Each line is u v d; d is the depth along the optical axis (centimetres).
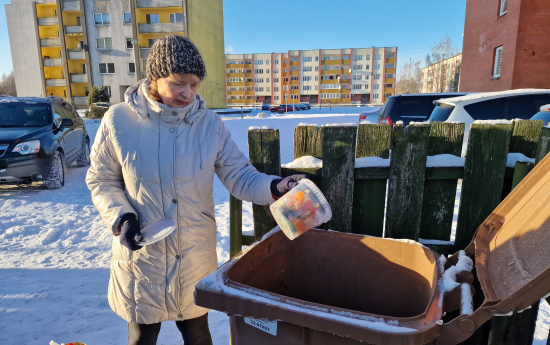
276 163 177
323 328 98
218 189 571
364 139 180
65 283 289
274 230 157
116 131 138
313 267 160
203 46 3581
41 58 3572
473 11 1543
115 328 228
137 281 146
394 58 7944
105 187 142
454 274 118
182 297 147
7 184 571
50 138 578
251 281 137
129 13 3294
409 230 181
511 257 115
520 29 1182
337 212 179
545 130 158
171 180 138
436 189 181
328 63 8194
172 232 141
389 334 91
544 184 127
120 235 130
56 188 591
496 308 91
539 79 1197
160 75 126
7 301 260
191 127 141
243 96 8694
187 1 3212
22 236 388
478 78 1496
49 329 227
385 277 148
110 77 3441
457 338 95
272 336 110
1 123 590
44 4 3497
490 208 175
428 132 170
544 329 217
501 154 169
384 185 180
